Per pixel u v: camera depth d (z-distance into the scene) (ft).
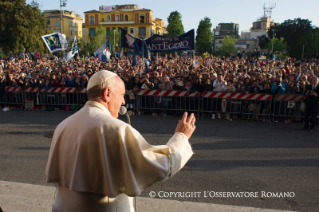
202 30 243.40
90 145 4.89
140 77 34.78
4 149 20.59
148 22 267.18
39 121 30.07
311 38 182.50
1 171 16.42
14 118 31.58
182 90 33.09
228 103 31.91
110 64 57.67
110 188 4.81
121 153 4.82
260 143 22.76
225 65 60.80
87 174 4.93
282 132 26.58
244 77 34.71
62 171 5.28
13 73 42.88
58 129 5.51
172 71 40.75
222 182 15.21
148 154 4.96
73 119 5.30
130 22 269.44
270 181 15.43
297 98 30.01
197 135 25.00
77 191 4.99
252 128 28.02
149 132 26.03
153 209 11.42
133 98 33.99
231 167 17.43
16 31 123.54
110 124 4.91
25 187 13.34
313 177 16.07
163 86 33.86
